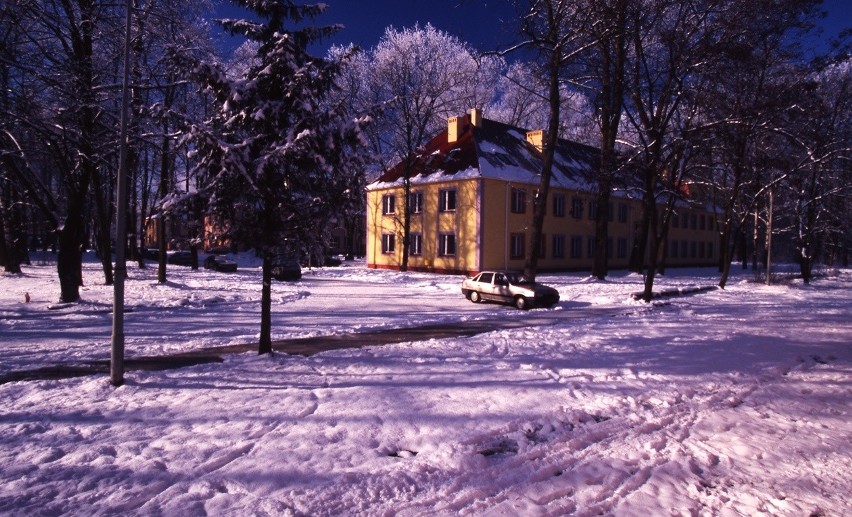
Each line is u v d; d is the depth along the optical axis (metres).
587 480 5.36
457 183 35.59
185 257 47.56
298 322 15.31
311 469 5.34
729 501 4.97
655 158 20.53
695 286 28.95
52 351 10.86
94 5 15.55
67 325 14.32
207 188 8.94
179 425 6.44
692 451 6.18
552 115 21.86
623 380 9.04
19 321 14.87
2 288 23.00
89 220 41.69
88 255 55.03
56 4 15.57
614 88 22.47
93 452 5.57
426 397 7.75
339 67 9.73
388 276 33.53
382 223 41.59
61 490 4.76
